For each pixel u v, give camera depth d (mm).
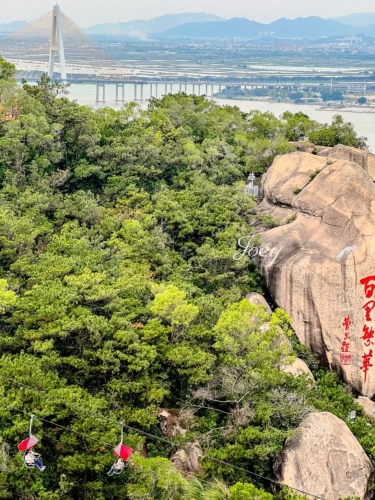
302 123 96625
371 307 56938
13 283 53062
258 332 48031
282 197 67188
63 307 47469
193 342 48281
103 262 58469
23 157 73625
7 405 38250
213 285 59812
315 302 57281
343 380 56875
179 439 43094
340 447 41281
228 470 40344
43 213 67562
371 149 130750
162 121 86188
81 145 77875
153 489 37312
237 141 87562
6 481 35969
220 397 45562
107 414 40969
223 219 66188
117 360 44031
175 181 76625
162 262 59469
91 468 37375
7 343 45906
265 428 42281
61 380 42125
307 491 39625
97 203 70875
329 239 59625
